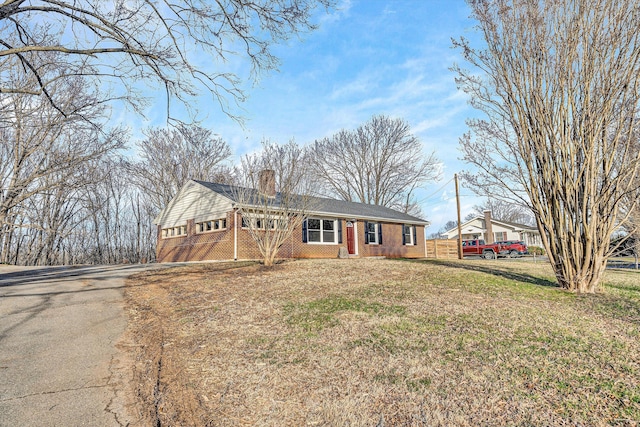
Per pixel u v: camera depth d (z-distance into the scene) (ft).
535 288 29.68
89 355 16.97
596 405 10.84
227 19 25.93
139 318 23.63
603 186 26.89
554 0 26.94
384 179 129.18
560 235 28.81
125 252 120.98
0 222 46.34
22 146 60.64
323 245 65.16
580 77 26.53
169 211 71.56
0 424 10.71
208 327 20.51
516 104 29.35
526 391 11.86
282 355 15.70
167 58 27.20
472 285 30.83
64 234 53.83
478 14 29.68
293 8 25.58
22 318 23.49
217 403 11.96
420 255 89.15
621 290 29.50
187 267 47.52
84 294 31.53
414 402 11.37
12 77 46.98
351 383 12.80
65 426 10.67
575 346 15.90
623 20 24.89
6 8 21.68
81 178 62.03
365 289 29.17
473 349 15.65
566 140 27.58
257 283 33.19
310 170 51.42
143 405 12.00
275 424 10.54
